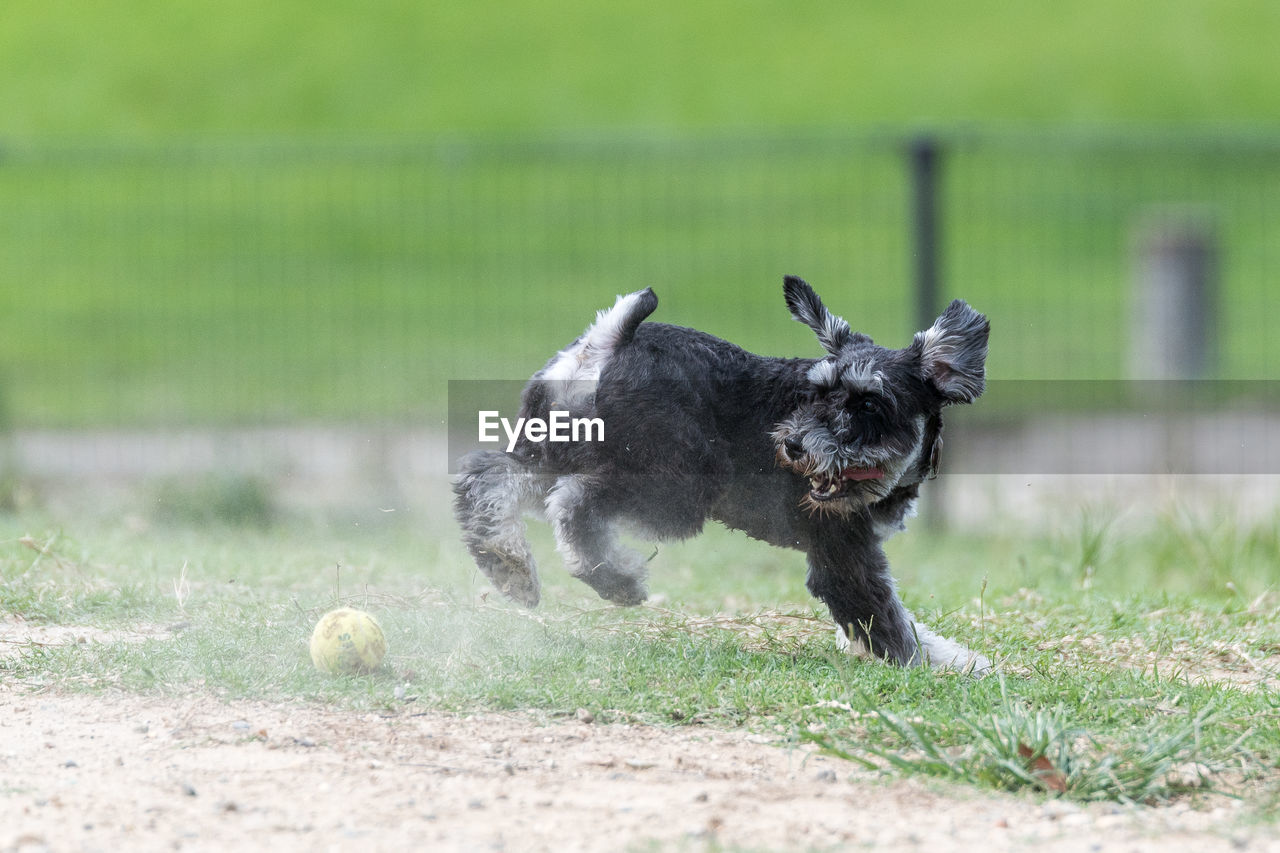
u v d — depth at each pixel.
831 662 7.08
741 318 22.38
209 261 24.22
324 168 27.03
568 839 4.82
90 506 12.90
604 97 31.08
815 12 35.06
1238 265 25.80
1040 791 5.43
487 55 32.69
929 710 6.16
